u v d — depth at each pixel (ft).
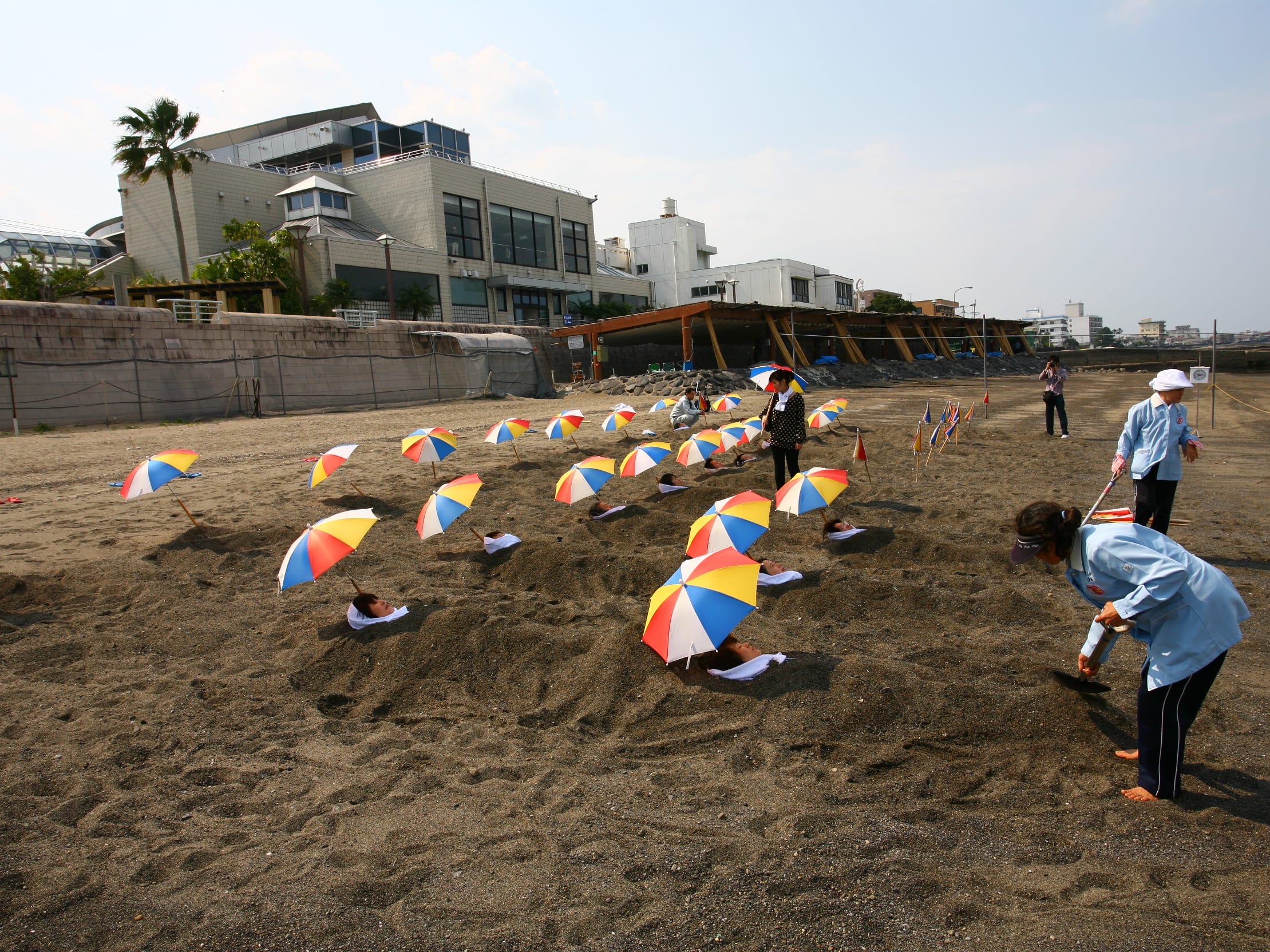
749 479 34.58
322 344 90.07
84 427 64.80
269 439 53.42
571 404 86.58
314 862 10.35
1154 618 10.58
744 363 150.71
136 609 20.31
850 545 24.18
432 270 136.56
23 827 11.33
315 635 18.66
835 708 13.83
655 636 13.87
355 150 159.74
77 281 105.29
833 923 8.71
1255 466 38.55
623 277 187.73
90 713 15.03
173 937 8.99
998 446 45.52
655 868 9.91
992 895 9.15
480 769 12.84
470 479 22.57
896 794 11.54
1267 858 9.62
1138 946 8.14
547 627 17.76
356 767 13.09
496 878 9.88
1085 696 13.53
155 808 11.87
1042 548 11.62
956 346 178.91
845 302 239.71
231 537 26.30
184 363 74.90
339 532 18.06
